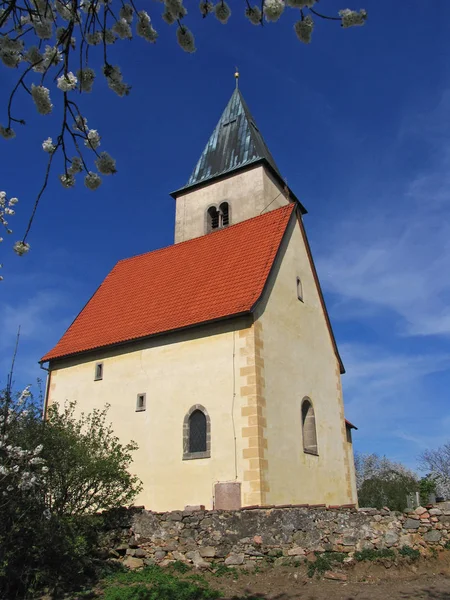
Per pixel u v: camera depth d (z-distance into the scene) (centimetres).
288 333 1934
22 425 1195
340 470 2106
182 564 1254
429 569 1199
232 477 1591
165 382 1852
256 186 2802
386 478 4050
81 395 2073
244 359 1694
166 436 1778
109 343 2030
